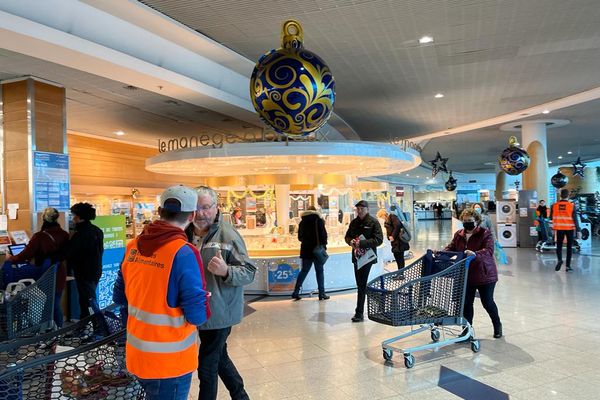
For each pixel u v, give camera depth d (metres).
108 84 6.97
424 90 9.67
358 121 13.03
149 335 2.06
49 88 6.72
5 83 6.54
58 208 6.68
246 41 6.45
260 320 5.99
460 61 7.66
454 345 4.65
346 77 8.48
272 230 9.95
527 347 4.53
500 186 29.33
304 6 5.29
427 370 3.98
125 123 10.14
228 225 3.06
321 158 7.41
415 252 13.89
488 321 5.55
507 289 7.48
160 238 2.13
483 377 3.78
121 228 7.12
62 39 4.95
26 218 6.32
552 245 13.62
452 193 46.00
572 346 4.53
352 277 8.19
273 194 11.04
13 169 6.46
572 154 26.97
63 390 2.23
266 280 7.72
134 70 5.92
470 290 4.79
